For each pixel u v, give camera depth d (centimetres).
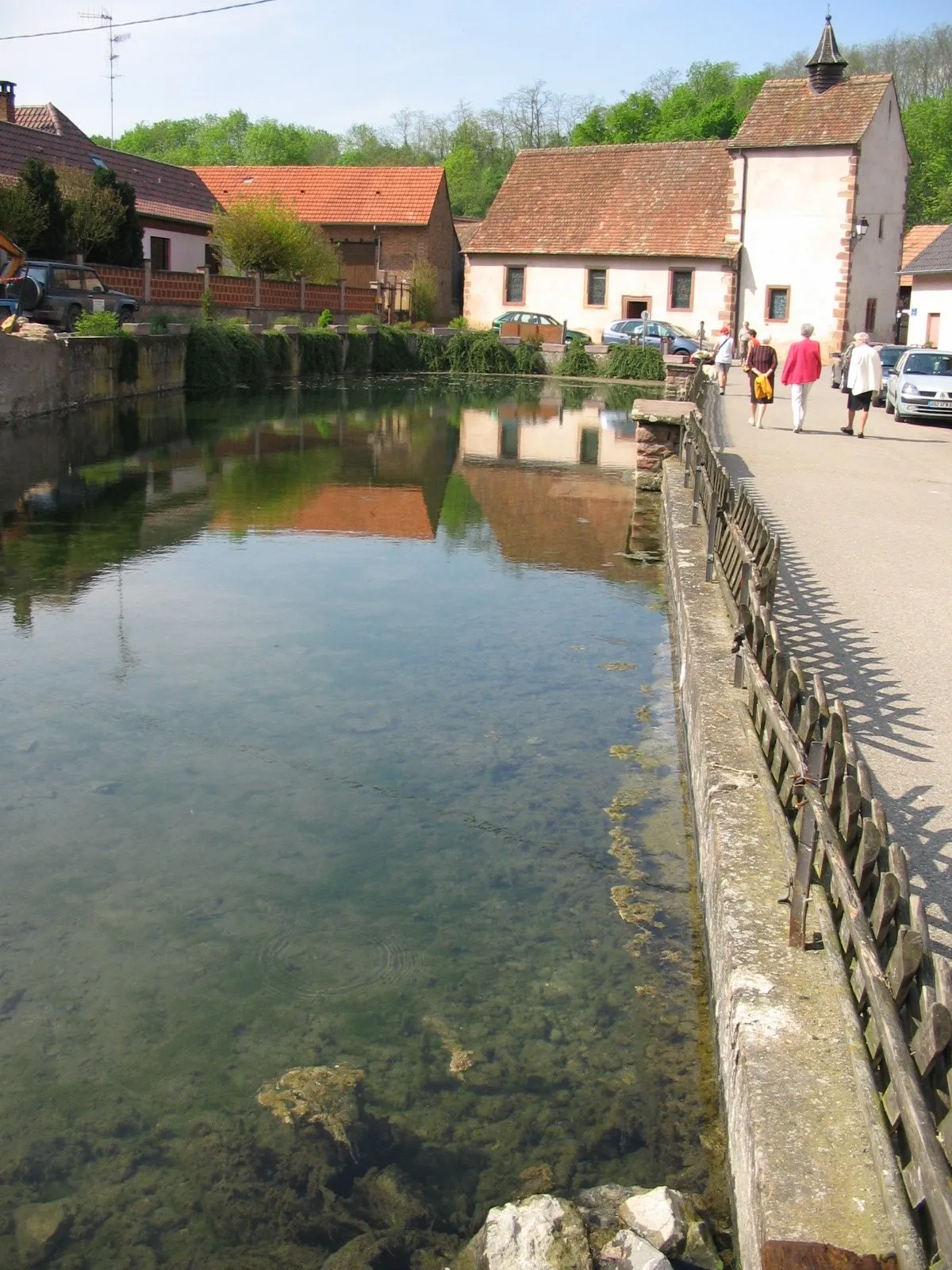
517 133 9438
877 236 4678
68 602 966
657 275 4816
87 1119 368
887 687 627
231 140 10450
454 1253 316
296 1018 420
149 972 447
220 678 782
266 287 4016
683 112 8475
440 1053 400
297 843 553
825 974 332
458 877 521
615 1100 374
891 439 1972
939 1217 216
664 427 1619
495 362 4653
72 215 3275
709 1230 313
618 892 508
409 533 1318
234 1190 340
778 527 1103
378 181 5641
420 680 787
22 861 530
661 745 678
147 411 2536
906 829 453
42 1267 314
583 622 944
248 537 1264
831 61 4500
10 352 2108
